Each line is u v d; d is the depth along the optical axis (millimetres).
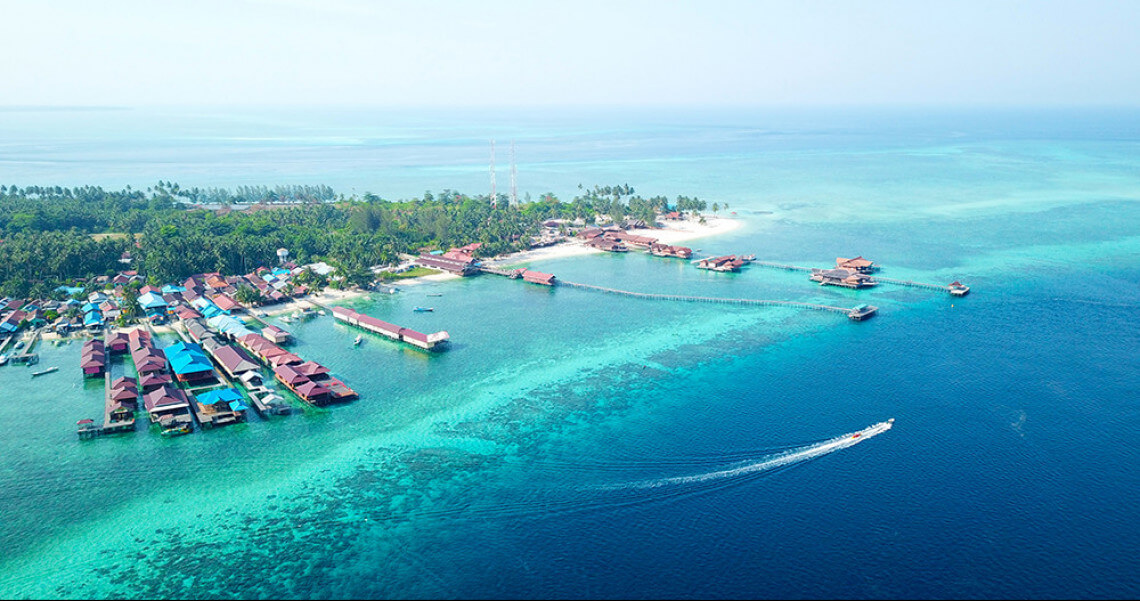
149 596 92812
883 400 144625
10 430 137375
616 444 129625
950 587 91125
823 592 90750
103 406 148750
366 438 134250
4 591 93875
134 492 116250
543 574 95375
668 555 98562
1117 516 104812
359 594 92500
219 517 109625
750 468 120000
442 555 99875
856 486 113562
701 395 150000
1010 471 116938
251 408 147750
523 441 132000
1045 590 90438
